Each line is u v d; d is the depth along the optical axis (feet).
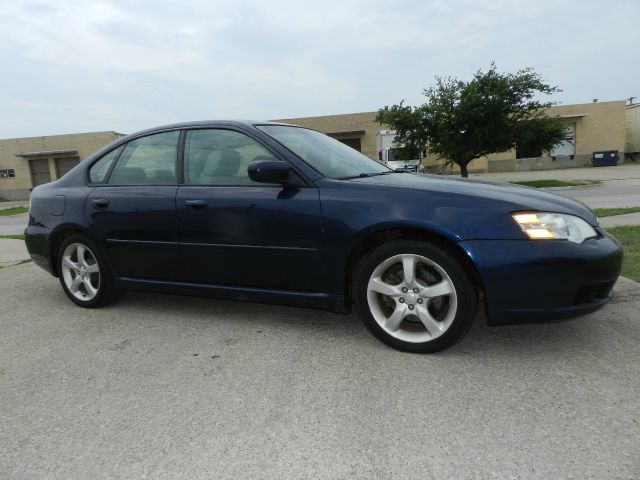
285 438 7.27
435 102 63.05
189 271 12.16
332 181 10.61
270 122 13.03
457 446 6.89
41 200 14.53
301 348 10.64
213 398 8.57
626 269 15.06
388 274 10.32
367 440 7.13
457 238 9.21
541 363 9.39
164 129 13.00
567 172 96.63
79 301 14.28
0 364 10.53
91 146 123.54
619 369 8.99
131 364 10.20
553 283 8.96
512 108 60.95
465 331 9.57
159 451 7.09
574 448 6.73
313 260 10.56
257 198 11.00
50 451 7.22
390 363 9.68
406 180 10.96
